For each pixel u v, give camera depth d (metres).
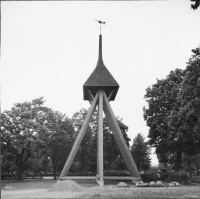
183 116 26.19
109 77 30.39
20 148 35.25
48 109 39.31
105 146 46.19
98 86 29.69
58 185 19.47
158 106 34.25
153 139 35.50
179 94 25.97
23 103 37.25
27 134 34.22
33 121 36.19
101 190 18.67
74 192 17.19
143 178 32.16
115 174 38.16
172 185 23.19
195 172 56.59
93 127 47.12
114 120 28.73
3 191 19.64
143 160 59.72
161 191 17.44
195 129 25.31
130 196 14.53
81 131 28.00
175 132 30.80
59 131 40.16
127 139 47.47
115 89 30.72
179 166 34.44
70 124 42.66
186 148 32.97
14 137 33.94
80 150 45.19
